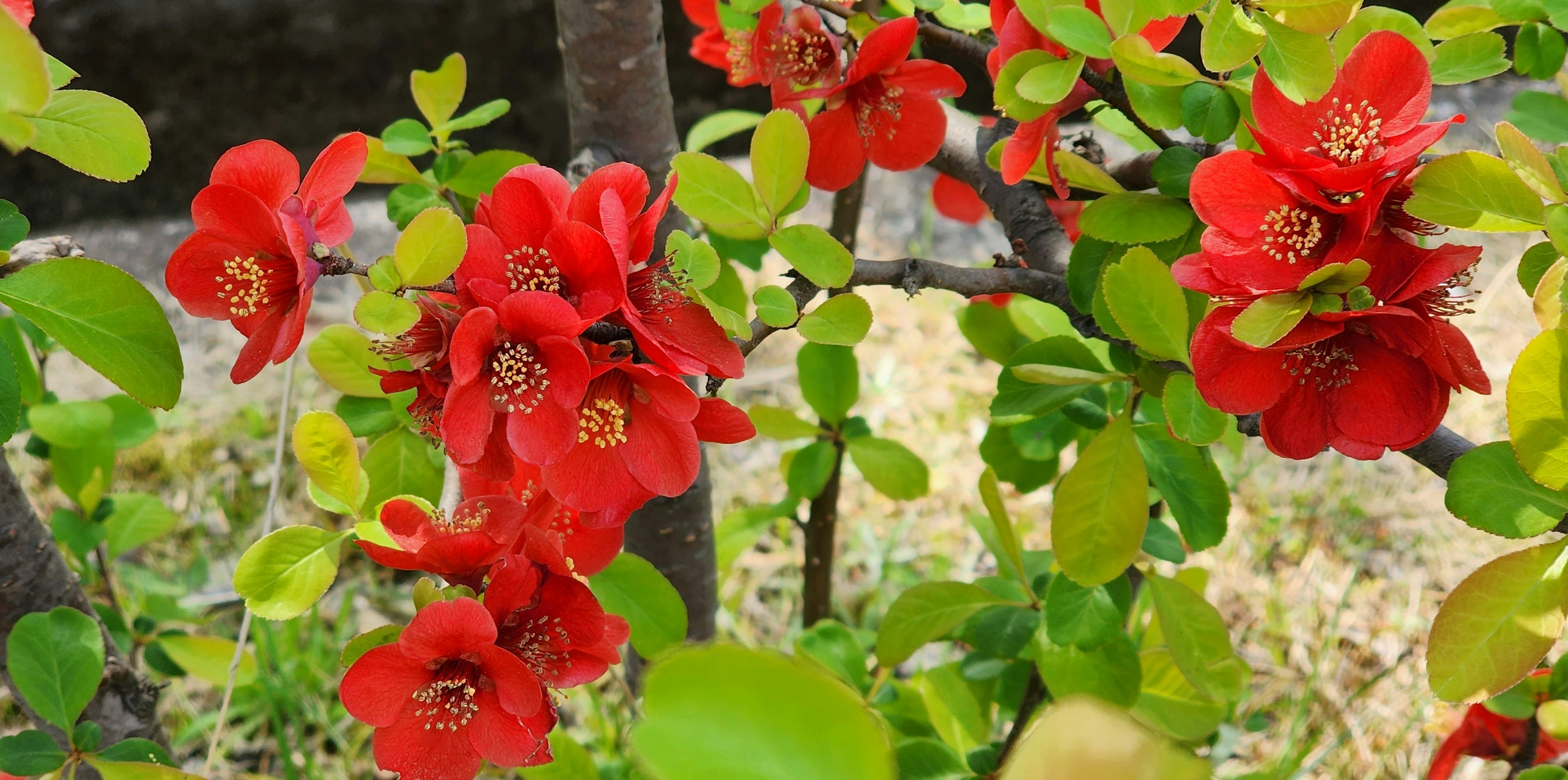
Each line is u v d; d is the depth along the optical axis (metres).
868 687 0.65
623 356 0.42
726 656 0.18
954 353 1.31
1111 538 0.47
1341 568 1.04
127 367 0.43
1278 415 0.42
